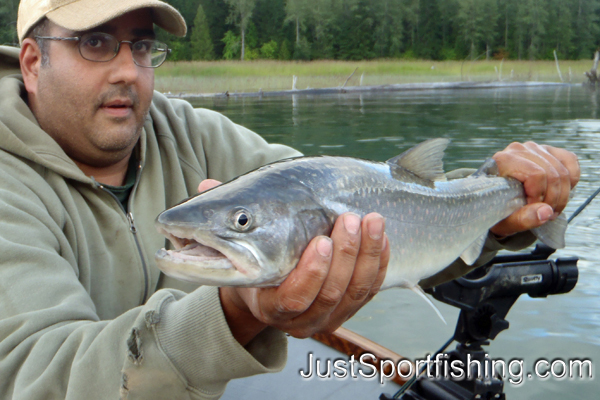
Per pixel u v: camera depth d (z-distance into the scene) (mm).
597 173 7543
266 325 1433
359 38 64500
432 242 2082
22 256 1653
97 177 2418
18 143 2084
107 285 2207
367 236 1344
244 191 1438
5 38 21453
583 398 2828
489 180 2395
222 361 1317
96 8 2188
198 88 29047
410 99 22453
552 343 3436
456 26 65938
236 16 64688
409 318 3816
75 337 1445
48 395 1378
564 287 2334
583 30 66375
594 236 5227
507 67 47500
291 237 1448
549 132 11531
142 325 1356
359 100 22141
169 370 1335
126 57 2264
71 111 2252
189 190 2629
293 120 14328
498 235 2553
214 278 1312
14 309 1564
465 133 11656
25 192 1957
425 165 2146
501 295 2244
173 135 2684
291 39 66750
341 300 1426
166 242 2463
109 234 2260
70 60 2213
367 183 1789
